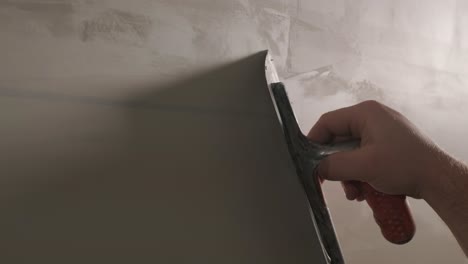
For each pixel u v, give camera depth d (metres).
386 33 0.85
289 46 0.68
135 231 0.47
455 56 0.99
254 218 0.57
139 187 0.49
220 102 0.58
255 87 0.61
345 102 0.78
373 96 0.83
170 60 0.54
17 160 0.42
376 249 0.84
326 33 0.74
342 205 0.79
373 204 0.53
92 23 0.48
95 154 0.46
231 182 0.56
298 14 0.69
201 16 0.57
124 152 0.48
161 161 0.51
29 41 0.44
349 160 0.50
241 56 0.61
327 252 0.55
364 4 0.80
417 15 0.91
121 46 0.50
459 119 1.01
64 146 0.45
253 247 0.56
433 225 0.96
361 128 0.53
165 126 0.52
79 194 0.44
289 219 0.60
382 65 0.84
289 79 0.69
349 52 0.78
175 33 0.54
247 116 0.60
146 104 0.51
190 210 0.52
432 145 0.49
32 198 0.42
